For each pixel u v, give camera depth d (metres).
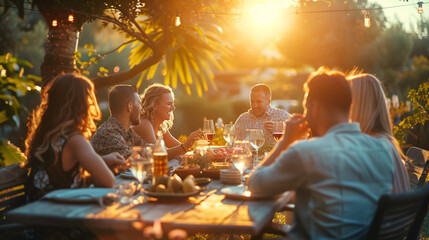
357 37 16.95
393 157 2.31
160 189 2.23
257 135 3.40
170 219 1.90
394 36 16.33
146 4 4.86
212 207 2.12
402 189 2.31
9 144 3.27
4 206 2.72
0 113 3.34
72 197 2.13
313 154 1.86
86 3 4.48
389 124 2.42
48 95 2.46
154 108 4.14
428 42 16.38
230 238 3.84
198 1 4.94
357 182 1.89
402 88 13.54
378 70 15.79
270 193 2.00
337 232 1.87
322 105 2.00
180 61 5.85
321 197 1.86
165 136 4.41
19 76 3.26
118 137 3.32
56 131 2.37
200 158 3.08
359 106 2.38
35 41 10.39
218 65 6.34
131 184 2.28
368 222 1.93
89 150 2.35
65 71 4.39
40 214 1.95
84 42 15.56
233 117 21.11
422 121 5.71
